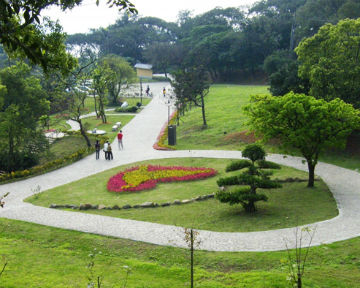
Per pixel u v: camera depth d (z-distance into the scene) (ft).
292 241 45.21
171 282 35.32
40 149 116.98
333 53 90.94
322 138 65.87
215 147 109.29
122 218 58.39
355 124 65.26
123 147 118.21
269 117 66.59
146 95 236.84
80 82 127.54
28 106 111.96
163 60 305.73
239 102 167.12
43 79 129.80
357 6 184.24
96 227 53.93
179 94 139.33
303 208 58.54
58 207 66.33
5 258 40.86
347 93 88.53
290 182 73.72
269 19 268.82
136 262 40.50
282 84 111.75
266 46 258.98
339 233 46.91
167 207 64.13
